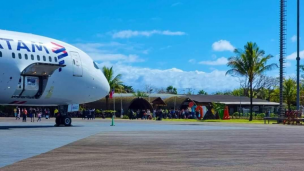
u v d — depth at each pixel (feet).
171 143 61.36
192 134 83.10
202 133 86.89
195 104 233.55
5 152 47.91
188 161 41.68
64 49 100.78
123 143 60.34
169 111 229.04
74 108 109.70
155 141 64.44
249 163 40.42
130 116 214.48
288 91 285.23
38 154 46.29
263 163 40.50
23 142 60.08
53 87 98.53
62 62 99.04
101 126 113.80
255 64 212.02
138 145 57.67
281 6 170.71
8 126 107.55
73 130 90.79
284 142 65.51
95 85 107.14
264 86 343.26
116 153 47.98
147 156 45.47
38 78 96.43
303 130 105.19
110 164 39.22
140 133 83.82
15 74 90.07
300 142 65.72
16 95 94.94
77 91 103.71
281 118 162.61
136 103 246.88
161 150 51.57
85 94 105.81
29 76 94.48
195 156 45.80
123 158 43.65
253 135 82.33
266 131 98.22
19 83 92.68
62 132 83.15
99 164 39.17
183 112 226.99
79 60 103.45
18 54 90.58
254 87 333.83
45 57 95.45
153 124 135.64
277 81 339.36
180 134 82.64
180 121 179.63
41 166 37.58
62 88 100.27
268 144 61.57
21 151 49.03
